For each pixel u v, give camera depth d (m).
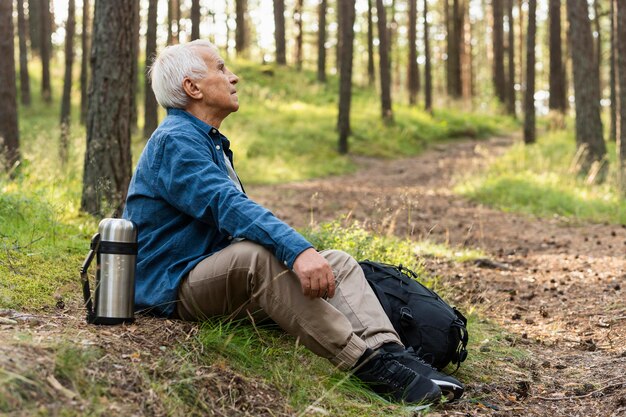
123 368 2.38
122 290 2.83
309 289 2.64
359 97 30.59
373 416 2.67
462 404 2.99
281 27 34.16
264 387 2.67
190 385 2.44
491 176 14.00
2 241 4.25
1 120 9.77
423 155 23.39
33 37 34.47
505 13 46.03
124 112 6.53
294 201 12.40
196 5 20.00
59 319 2.95
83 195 6.45
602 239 8.60
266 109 25.81
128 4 6.55
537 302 5.48
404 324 3.14
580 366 3.82
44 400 2.04
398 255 5.64
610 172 12.44
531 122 20.72
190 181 2.82
